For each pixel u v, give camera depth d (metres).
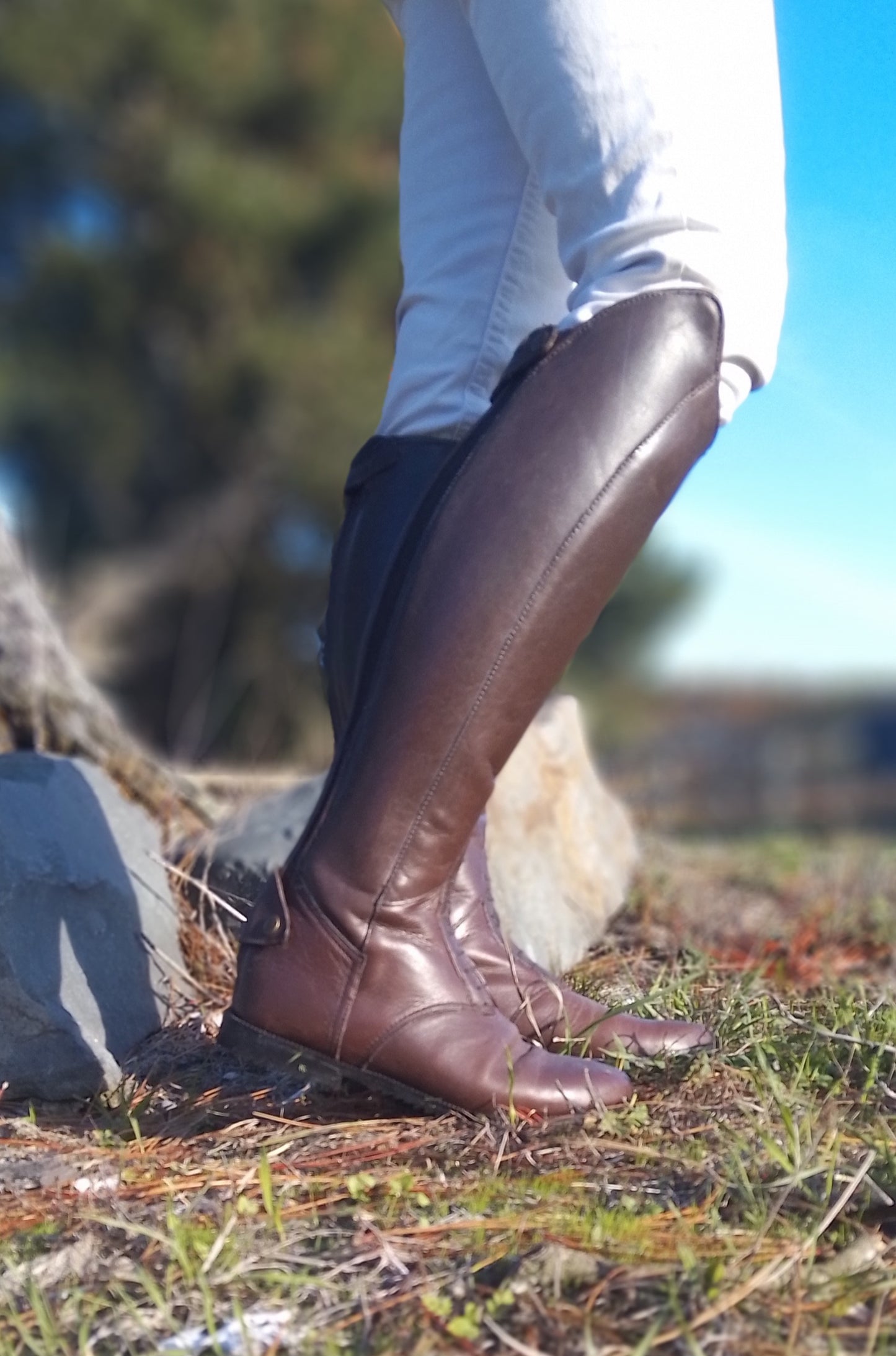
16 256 10.36
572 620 1.28
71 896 1.67
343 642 1.44
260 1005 1.34
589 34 1.24
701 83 1.24
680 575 11.42
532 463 1.26
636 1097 1.39
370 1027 1.32
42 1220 1.17
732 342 1.30
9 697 2.40
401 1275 1.05
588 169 1.26
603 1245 1.07
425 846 1.31
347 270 10.32
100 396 10.00
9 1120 1.40
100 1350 0.97
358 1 10.69
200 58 9.95
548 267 1.48
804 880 3.41
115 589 10.22
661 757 7.55
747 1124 1.31
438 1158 1.27
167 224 10.07
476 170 1.48
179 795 2.57
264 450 10.24
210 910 2.07
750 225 1.28
